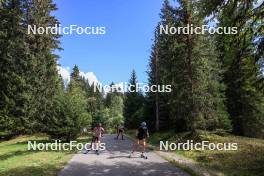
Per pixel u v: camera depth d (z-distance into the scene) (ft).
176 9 93.30
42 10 133.49
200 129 98.48
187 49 90.99
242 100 120.57
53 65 133.49
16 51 130.21
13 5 132.05
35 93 125.49
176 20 93.20
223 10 46.14
